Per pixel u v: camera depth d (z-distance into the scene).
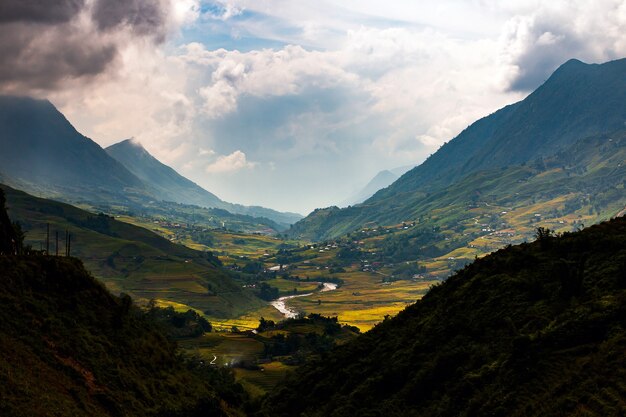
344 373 91.38
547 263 77.06
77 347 67.69
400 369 77.56
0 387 48.12
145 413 65.00
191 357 147.38
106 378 66.38
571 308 62.19
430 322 85.38
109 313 82.06
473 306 79.50
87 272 88.06
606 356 48.69
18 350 58.03
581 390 46.72
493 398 55.34
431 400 66.69
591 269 68.88
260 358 179.50
